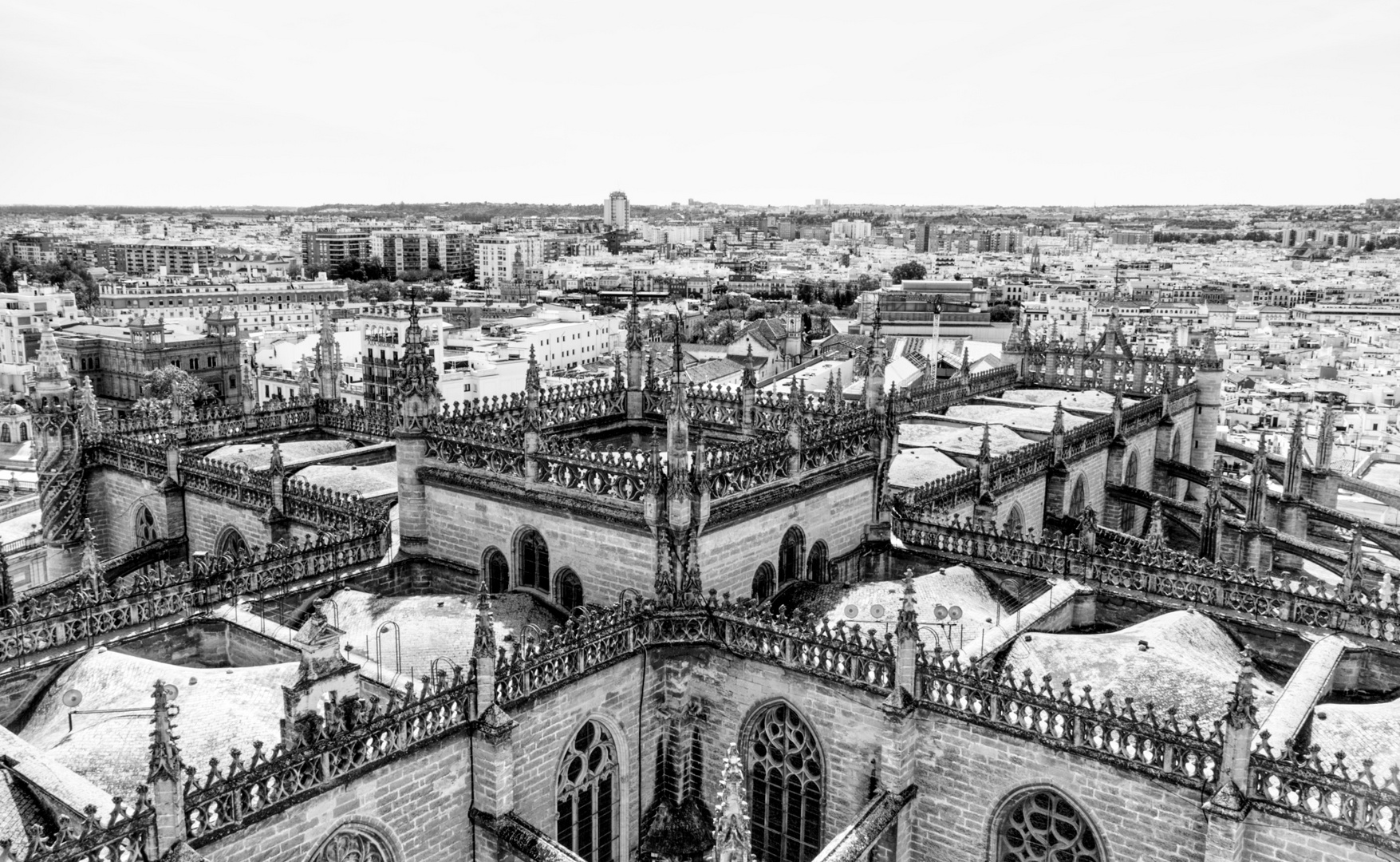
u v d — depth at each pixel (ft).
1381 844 104.63
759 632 148.97
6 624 141.59
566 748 142.72
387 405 294.25
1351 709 132.77
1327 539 305.32
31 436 599.57
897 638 136.26
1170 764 117.70
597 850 151.12
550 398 212.43
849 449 185.16
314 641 116.57
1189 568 164.86
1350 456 579.48
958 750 133.90
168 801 99.66
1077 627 172.45
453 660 147.23
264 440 284.00
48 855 92.63
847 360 655.76
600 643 145.48
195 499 229.25
